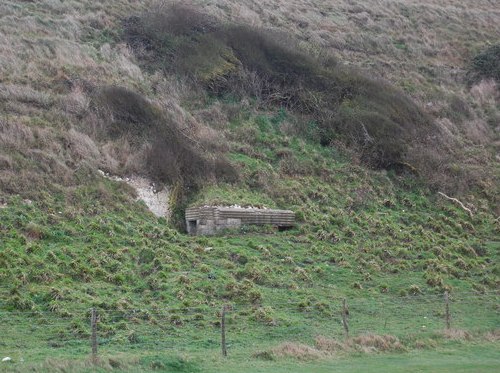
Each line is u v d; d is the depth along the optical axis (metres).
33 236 23.69
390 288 25.19
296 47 44.69
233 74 40.34
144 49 42.34
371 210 32.69
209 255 25.38
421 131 40.06
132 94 33.91
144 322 19.69
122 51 41.47
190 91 38.94
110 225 25.59
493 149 41.91
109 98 33.28
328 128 38.00
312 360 17.70
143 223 26.86
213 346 18.39
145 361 15.93
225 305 21.25
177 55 41.62
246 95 39.75
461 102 46.41
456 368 17.20
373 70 48.38
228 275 23.75
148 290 22.00
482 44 58.44
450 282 26.45
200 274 23.41
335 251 27.69
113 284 22.20
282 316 21.19
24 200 25.69
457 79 51.44
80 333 18.38
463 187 36.47
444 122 42.97
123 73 38.53
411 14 63.47
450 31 61.00
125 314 19.89
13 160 27.31
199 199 29.22
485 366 17.59
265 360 17.33
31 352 16.58
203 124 35.84
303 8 58.88
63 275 21.77
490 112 46.91
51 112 31.92
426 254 28.88
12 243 22.70
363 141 37.22
